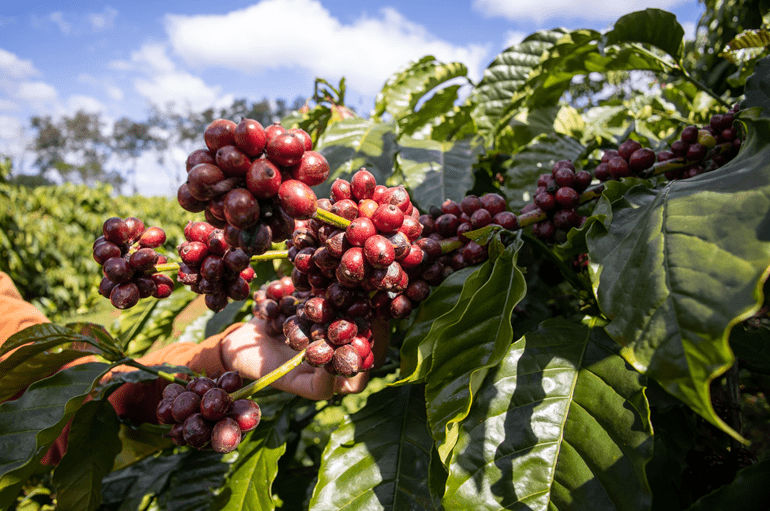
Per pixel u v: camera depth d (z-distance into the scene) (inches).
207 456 47.6
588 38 49.3
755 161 21.5
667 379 17.4
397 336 55.8
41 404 32.5
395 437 35.3
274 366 40.6
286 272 48.7
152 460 60.1
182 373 39.5
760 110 24.0
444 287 33.6
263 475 38.0
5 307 53.0
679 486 28.5
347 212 24.8
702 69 91.4
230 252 26.0
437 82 65.2
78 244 315.9
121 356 39.2
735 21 77.5
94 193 375.9
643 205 26.3
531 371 28.4
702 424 38.8
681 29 43.6
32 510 71.3
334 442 35.9
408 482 32.5
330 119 62.6
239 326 46.9
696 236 19.8
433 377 28.7
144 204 432.5
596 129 67.7
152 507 51.0
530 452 25.6
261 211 20.8
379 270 24.8
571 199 31.6
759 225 18.1
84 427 37.4
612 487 23.3
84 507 39.0
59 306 288.2
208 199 20.7
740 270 17.3
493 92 65.2
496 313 29.3
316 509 32.4
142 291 28.1
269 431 41.6
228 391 28.3
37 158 2444.6
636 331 19.4
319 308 26.4
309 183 21.9
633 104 86.9
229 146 20.0
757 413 85.8
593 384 27.1
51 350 36.9
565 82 60.9
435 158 49.1
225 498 38.4
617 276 22.7
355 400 116.0
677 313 18.2
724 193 20.9
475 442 26.4
